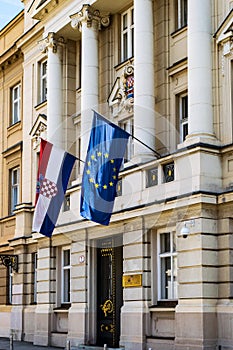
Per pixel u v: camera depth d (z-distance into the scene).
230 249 14.58
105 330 18.62
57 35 21.97
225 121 15.18
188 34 15.82
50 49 22.06
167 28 17.78
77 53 22.22
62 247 21.09
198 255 14.66
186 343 14.66
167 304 16.03
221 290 14.62
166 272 16.41
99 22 20.06
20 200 25.06
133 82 18.20
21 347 20.08
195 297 14.64
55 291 21.00
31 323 22.62
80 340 18.73
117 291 18.38
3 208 26.50
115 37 19.97
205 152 14.90
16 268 23.69
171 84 17.34
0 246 25.77
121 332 16.89
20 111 25.92
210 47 15.60
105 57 20.12
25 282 23.31
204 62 15.45
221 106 15.33
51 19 22.25
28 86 24.94
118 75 19.50
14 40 26.83
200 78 15.38
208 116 15.28
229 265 14.53
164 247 16.50
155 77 17.78
